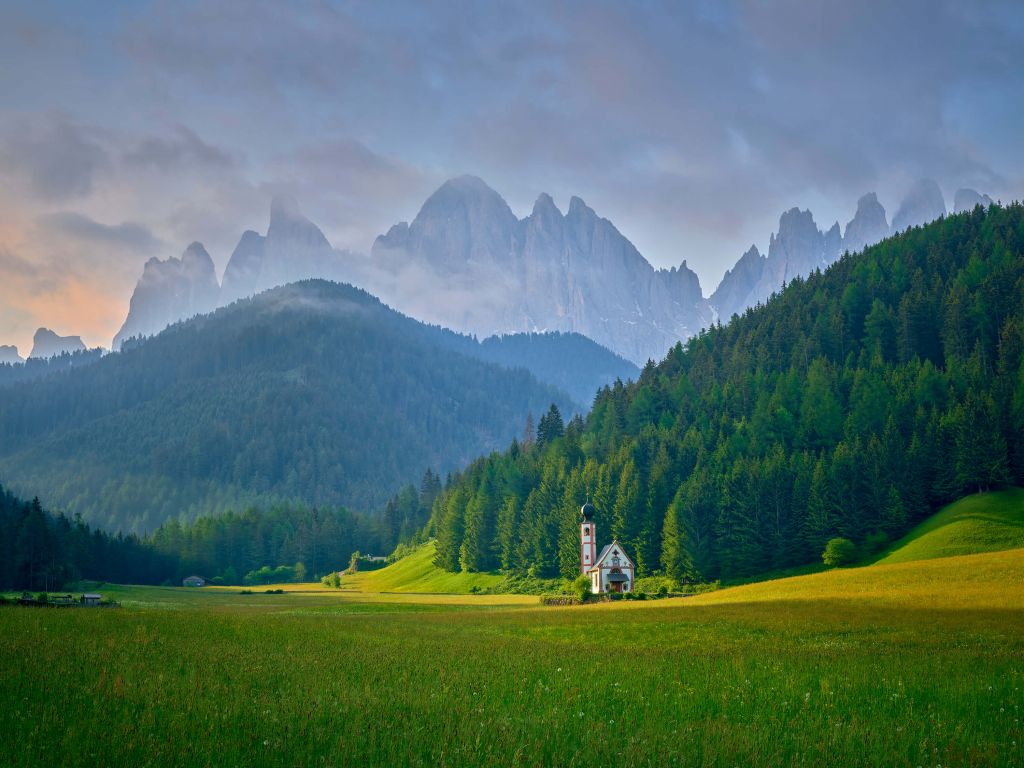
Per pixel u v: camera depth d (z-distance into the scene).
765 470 140.00
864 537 132.12
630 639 55.19
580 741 19.69
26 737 17.78
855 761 18.92
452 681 29.33
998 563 92.75
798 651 44.66
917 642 48.44
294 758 17.02
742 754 18.84
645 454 170.38
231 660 33.44
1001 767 19.20
